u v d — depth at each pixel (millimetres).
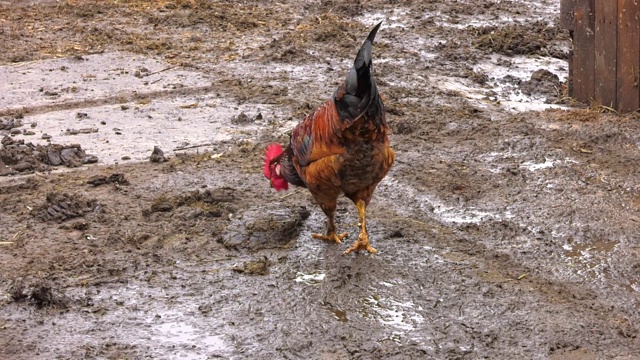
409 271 4441
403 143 5367
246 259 4523
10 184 5059
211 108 5809
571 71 5828
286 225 4629
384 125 4324
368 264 4477
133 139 5473
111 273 4457
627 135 5383
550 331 4172
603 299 4316
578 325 4195
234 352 4125
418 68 6340
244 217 4684
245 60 6508
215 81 6168
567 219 4746
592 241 4621
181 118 5695
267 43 6926
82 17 8008
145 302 4324
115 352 4129
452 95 5918
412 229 4680
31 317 4266
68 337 4188
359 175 4379
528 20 7551
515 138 5387
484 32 7059
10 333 4199
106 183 5039
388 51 6605
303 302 4312
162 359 4102
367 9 8000
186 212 4777
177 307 4305
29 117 5738
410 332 4188
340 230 4680
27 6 8555
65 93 6039
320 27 7238
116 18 7918
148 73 6316
